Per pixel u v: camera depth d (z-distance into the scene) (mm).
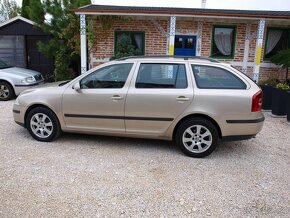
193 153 4934
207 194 3732
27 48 13781
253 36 11773
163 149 5301
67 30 11953
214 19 11625
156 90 4941
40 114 5449
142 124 5059
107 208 3359
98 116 5184
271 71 12047
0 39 13617
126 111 5047
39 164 4488
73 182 3941
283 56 10531
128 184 3930
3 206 3348
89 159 4742
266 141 5973
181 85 4922
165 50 11953
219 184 4008
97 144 5469
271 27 11688
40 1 12719
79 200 3506
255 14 10109
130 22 11773
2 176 4062
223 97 4738
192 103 4820
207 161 4809
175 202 3523
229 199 3629
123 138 5852
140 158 4848
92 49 11961
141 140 5766
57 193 3650
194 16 10234
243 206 3484
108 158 4805
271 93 8844
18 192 3650
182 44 11883
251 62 11977
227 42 11930
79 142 5551
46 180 3975
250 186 3977
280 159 4996
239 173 4379
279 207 3482
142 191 3758
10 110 8234
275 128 7004
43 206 3365
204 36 11797
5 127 6438
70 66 13555
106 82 5184
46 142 5504
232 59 11977
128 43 11523
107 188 3807
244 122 4770
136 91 4988
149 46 11938
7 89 9758
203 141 4902
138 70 5074
